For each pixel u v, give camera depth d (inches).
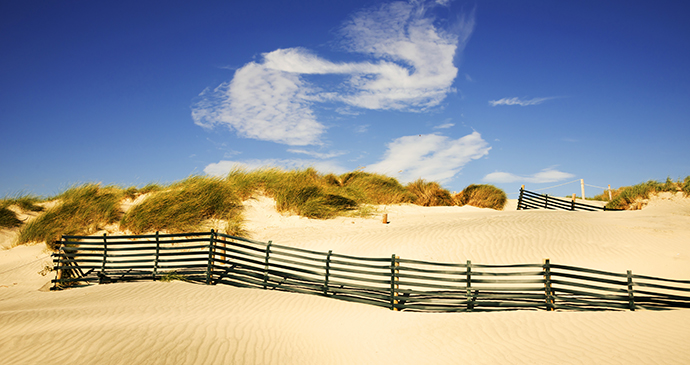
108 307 310.5
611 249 465.7
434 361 239.0
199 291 371.9
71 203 573.0
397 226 588.4
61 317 277.4
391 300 350.0
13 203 618.8
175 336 235.5
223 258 415.2
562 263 434.6
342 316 327.9
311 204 656.4
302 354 240.1
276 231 580.1
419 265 439.5
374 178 843.4
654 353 230.5
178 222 545.0
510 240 494.6
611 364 219.0
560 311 322.3
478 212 744.3
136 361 202.7
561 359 229.0
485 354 243.0
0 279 426.6
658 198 818.8
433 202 876.0
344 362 239.5
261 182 699.4
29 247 512.4
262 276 399.5
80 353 206.8
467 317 309.3
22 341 220.5
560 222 571.8
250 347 237.1
